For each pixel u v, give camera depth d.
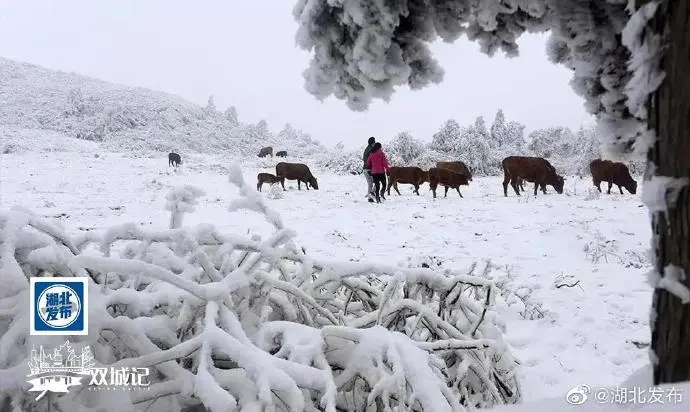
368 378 2.91
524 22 2.53
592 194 17.06
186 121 49.75
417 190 19.30
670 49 1.61
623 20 2.15
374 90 2.30
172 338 2.91
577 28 2.21
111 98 51.59
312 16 2.20
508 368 3.97
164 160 34.00
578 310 6.64
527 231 11.49
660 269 1.67
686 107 1.58
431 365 3.01
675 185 1.60
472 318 4.14
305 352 2.84
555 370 5.10
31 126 43.53
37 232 3.05
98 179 21.52
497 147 34.31
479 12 2.40
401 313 3.89
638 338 5.81
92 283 2.87
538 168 18.03
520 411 2.37
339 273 3.76
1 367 2.43
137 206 14.59
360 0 2.10
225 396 2.31
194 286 2.85
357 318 3.91
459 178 18.05
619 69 2.16
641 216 13.00
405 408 2.88
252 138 51.25
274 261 3.46
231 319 2.85
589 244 10.08
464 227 12.13
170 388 2.66
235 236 3.50
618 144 2.17
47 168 24.52
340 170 30.03
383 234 11.45
